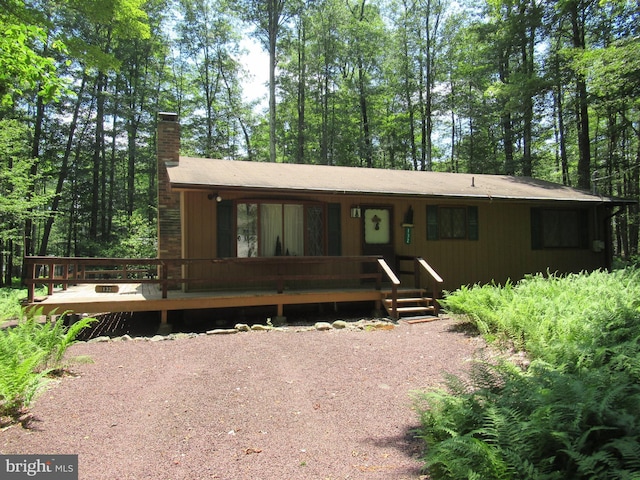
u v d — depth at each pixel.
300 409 3.93
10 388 3.66
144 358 5.53
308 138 28.88
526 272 11.55
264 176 9.80
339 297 8.85
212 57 28.47
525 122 21.03
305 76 27.86
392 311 8.35
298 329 7.35
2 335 4.62
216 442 3.28
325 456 3.07
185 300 7.98
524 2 18.16
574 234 12.10
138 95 25.16
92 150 25.28
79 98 22.88
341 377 4.80
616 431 2.43
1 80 6.11
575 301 5.88
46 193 19.98
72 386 4.45
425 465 2.56
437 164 32.59
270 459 3.03
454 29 26.14
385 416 3.76
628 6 14.33
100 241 24.05
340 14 26.25
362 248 10.27
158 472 2.84
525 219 11.64
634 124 18.70
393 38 27.62
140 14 10.18
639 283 6.64
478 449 2.34
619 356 3.38
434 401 3.29
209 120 27.81
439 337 6.56
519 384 3.09
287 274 9.69
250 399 4.16
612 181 19.41
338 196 10.05
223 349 5.98
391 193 9.56
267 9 22.80
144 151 26.25
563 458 2.37
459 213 11.09
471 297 7.07
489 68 22.08
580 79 15.52
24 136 19.22
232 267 9.29
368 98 28.47
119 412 3.82
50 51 18.66
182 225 9.27
